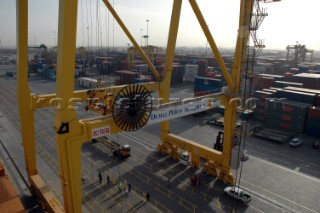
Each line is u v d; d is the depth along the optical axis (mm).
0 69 125938
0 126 42562
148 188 24203
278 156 31844
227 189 23203
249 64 24641
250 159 30828
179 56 133375
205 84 53875
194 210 21016
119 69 100938
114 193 23281
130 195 23016
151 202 22031
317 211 21156
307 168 28703
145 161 29922
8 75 102812
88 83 75938
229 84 24891
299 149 34312
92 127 15195
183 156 29312
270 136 37656
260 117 46062
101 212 20625
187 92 70500
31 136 21609
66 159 14492
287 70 100625
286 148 34562
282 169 28375
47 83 85625
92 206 21391
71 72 13219
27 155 21859
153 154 31938
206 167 27141
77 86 79875
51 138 37344
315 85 54656
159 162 29719
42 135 38562
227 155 25203
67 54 12789
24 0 18250
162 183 25141
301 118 39625
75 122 14312
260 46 21781
